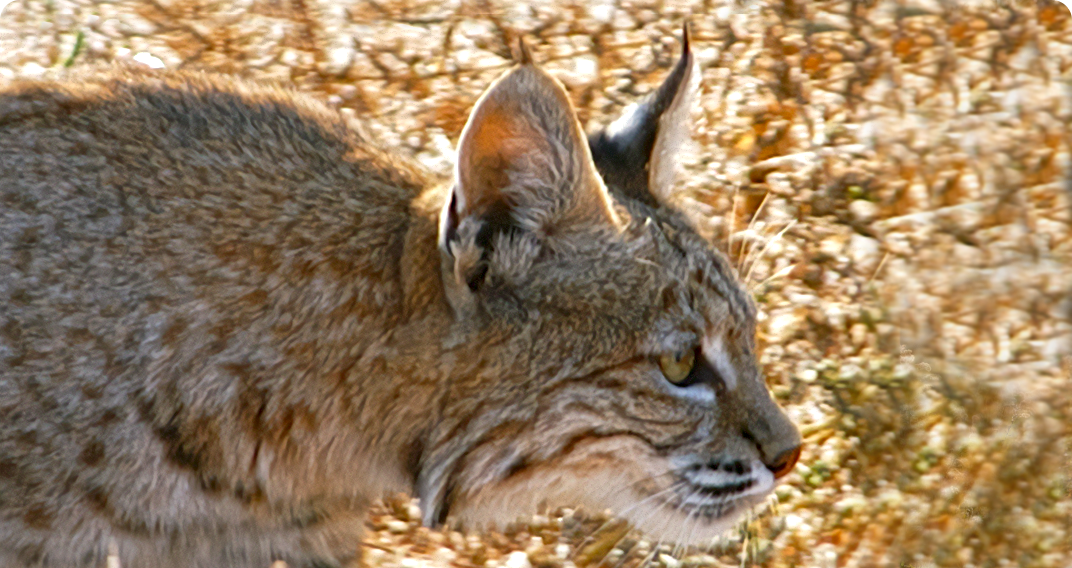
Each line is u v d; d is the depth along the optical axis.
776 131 16.31
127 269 8.52
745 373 9.20
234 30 17.06
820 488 12.70
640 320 8.66
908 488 12.70
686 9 18.12
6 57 15.84
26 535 8.58
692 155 15.46
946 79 16.64
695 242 9.04
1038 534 12.28
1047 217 15.05
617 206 8.83
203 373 8.52
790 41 17.61
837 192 15.66
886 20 17.62
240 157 8.88
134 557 8.84
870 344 14.08
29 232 8.55
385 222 8.77
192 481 8.70
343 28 17.31
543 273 8.52
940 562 12.09
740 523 11.96
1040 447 12.97
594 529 12.00
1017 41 16.84
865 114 16.58
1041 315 14.23
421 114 15.93
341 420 8.77
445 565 11.53
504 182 8.20
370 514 11.98
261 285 8.58
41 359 8.41
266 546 9.31
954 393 13.55
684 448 9.06
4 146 8.77
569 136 8.12
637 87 16.70
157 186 8.68
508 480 8.89
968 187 15.44
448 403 8.63
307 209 8.77
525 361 8.55
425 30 17.39
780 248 14.80
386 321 8.57
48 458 8.44
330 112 9.82
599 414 8.80
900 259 14.86
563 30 17.58
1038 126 15.81
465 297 8.32
